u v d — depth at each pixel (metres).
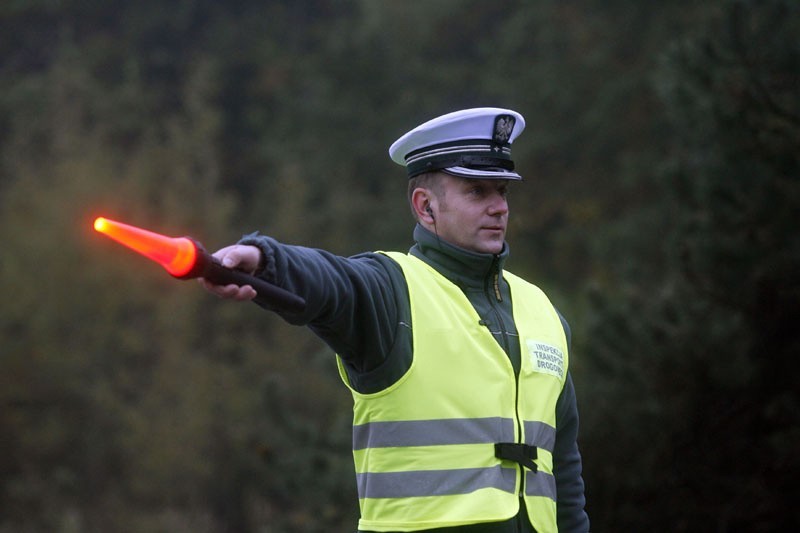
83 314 75.50
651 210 58.94
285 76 91.69
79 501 72.19
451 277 10.03
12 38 95.81
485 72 79.94
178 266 7.61
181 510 70.88
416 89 83.94
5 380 73.00
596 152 70.19
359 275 9.20
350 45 88.81
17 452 72.50
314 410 65.56
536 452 9.77
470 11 83.56
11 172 84.19
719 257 22.19
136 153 83.69
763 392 22.52
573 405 10.80
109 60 95.19
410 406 9.46
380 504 9.48
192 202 77.50
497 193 10.25
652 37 67.44
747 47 21.47
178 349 72.25
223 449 70.31
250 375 71.75
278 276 8.31
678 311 22.92
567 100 71.56
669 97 22.55
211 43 94.50
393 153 10.52
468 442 9.48
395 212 77.75
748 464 22.50
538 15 74.88
